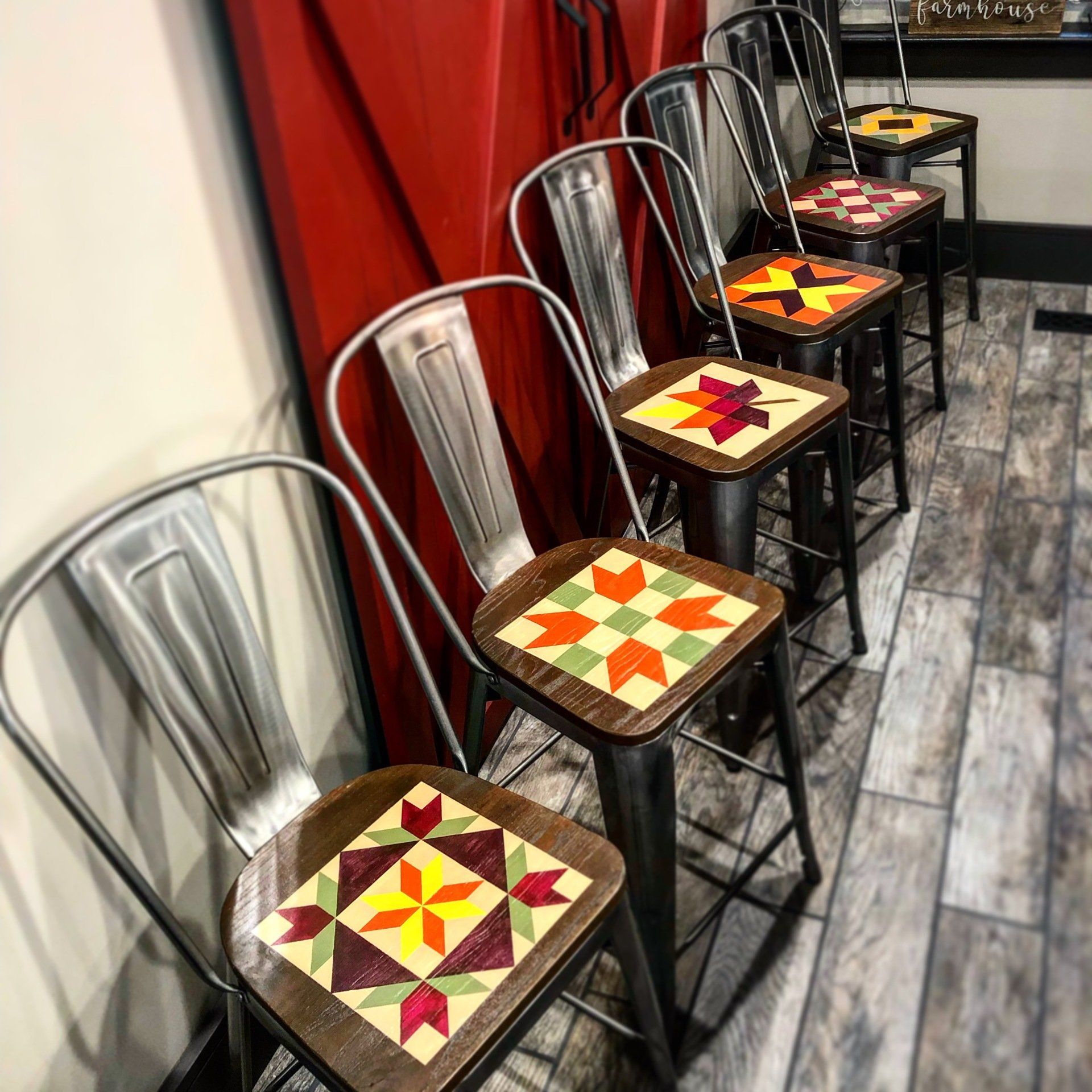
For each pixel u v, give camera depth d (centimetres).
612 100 218
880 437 272
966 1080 144
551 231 199
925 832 177
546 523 214
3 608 104
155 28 114
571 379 215
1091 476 250
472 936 121
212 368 131
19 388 105
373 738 180
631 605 158
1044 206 328
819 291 220
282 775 139
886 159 284
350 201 138
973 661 207
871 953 161
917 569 231
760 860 162
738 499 176
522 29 173
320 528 158
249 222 134
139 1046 140
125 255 115
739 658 146
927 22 315
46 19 102
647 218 245
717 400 194
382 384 155
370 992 118
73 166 107
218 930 152
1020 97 315
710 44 292
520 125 179
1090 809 176
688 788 193
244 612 129
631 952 131
